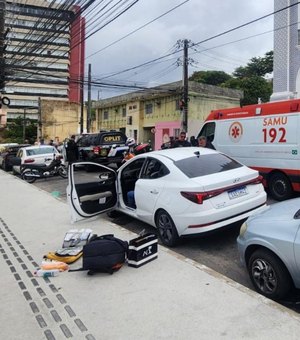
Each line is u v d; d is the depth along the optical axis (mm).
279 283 3658
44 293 3988
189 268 4473
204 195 5172
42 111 51031
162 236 5836
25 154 16453
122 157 18172
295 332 3014
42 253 5352
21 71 15523
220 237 6082
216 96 33344
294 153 8133
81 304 3701
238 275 4578
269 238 3703
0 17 10688
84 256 4395
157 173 6047
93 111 50062
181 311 3455
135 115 37500
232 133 9867
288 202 4293
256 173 5922
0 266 4883
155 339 3031
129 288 3998
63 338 3115
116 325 3277
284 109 8367
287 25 19125
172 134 32250
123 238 5855
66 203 9117
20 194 11141
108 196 7156
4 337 3174
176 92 31531
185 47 25219
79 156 18484
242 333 3039
